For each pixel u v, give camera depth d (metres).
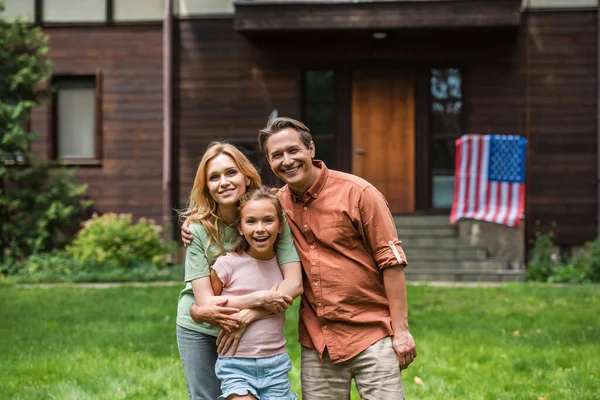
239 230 3.58
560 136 13.80
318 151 14.26
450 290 10.36
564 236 13.74
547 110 13.80
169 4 14.27
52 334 7.50
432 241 12.80
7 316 8.52
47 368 6.14
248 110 14.26
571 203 13.77
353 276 3.56
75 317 8.44
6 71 13.65
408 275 12.15
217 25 14.33
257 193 3.50
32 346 6.95
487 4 12.90
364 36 13.74
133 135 14.56
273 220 3.48
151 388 5.57
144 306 9.17
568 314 8.43
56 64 14.71
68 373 5.98
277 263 3.61
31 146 14.66
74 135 14.84
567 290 10.28
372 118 14.15
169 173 14.27
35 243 13.24
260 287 3.54
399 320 3.55
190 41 14.37
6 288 11.05
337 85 14.18
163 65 14.48
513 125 13.84
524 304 9.21
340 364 3.60
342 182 3.62
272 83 14.23
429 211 13.90
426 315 8.48
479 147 12.37
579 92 13.77
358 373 3.58
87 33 14.67
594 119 13.76
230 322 3.43
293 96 14.18
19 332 7.61
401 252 3.56
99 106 14.59
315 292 3.58
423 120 14.02
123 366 6.20
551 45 13.83
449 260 12.38
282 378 3.51
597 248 12.38
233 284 3.54
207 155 3.62
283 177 3.58
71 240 13.73
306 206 3.63
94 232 13.23
